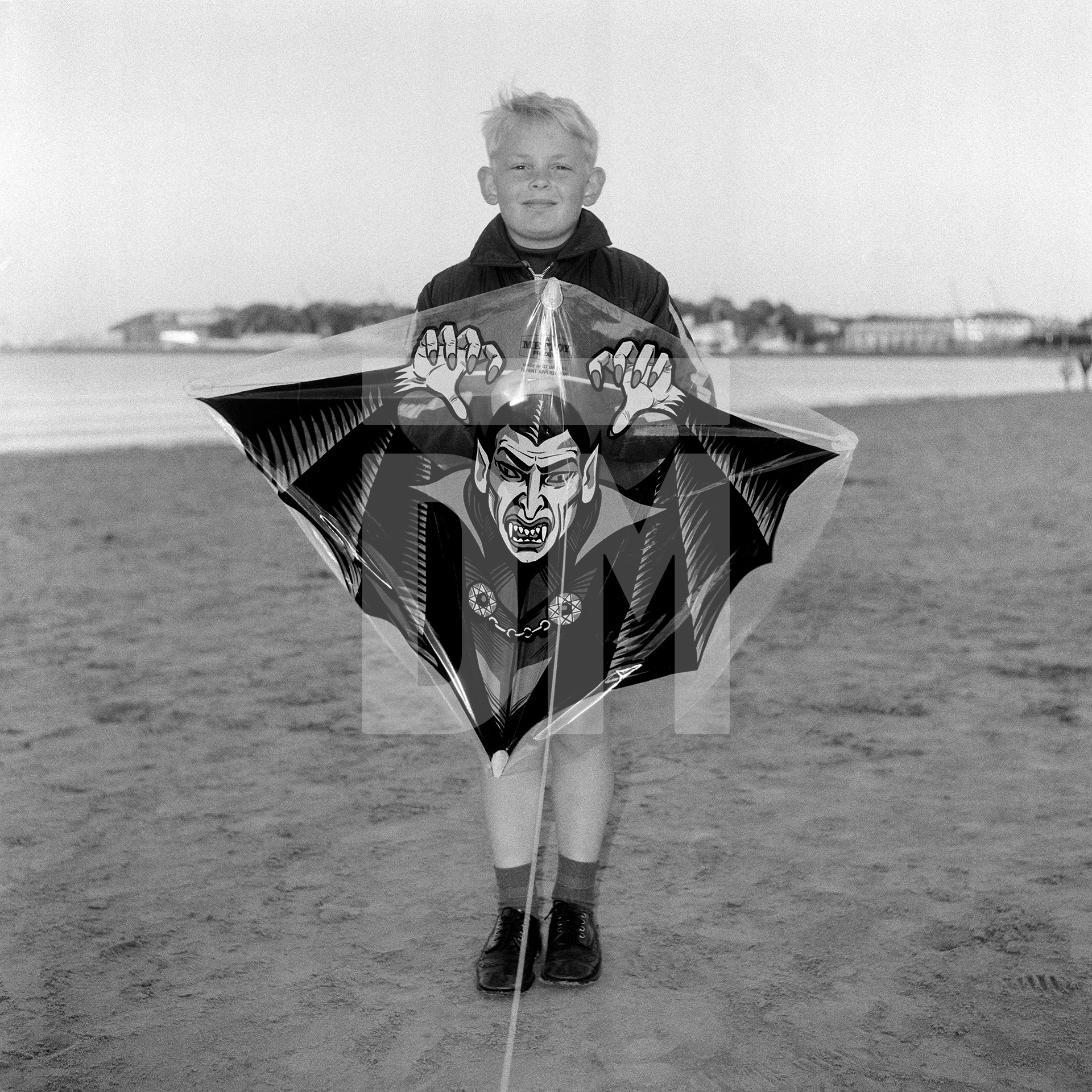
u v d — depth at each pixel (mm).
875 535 7113
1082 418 15375
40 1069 1896
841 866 2598
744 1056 1908
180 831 2865
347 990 2139
